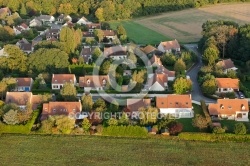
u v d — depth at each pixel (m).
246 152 111.06
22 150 111.50
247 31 193.62
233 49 192.00
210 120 123.56
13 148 112.38
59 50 170.50
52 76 158.38
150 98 143.62
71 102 131.50
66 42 186.62
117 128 119.56
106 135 119.81
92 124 123.25
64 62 168.62
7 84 147.38
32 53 171.75
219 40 193.38
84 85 152.12
